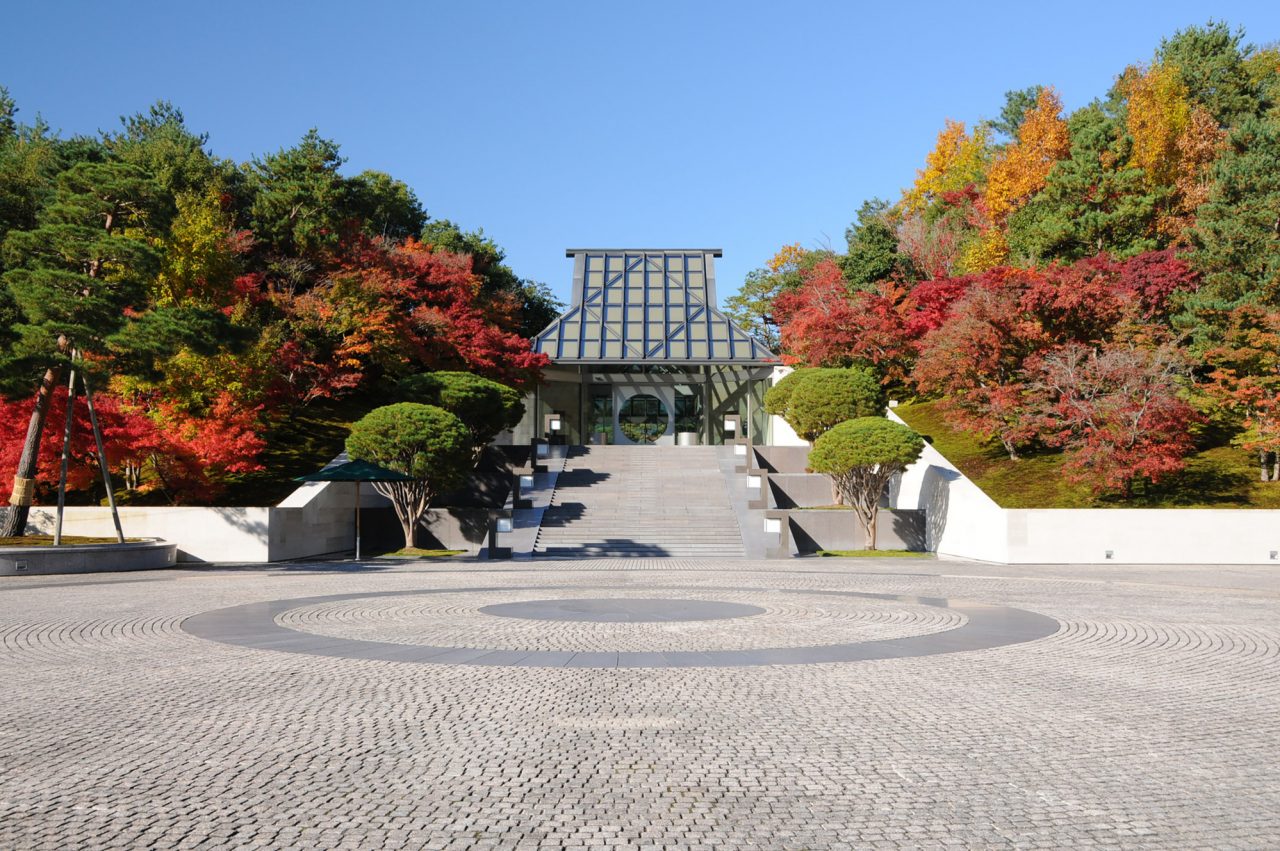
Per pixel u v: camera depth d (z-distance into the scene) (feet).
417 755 19.35
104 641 34.40
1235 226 96.78
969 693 25.36
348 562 80.12
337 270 120.16
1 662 30.14
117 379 86.53
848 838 14.78
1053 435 89.97
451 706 23.86
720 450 123.54
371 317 106.83
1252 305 90.68
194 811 15.94
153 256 66.85
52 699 24.63
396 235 165.37
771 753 19.49
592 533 94.43
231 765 18.62
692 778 17.81
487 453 113.09
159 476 84.74
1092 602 47.73
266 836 14.79
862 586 56.49
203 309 73.15
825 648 32.73
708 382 163.32
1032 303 95.96
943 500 91.56
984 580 61.46
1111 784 17.49
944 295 122.21
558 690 25.79
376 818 15.60
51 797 16.69
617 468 117.29
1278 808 16.26
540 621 39.70
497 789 17.13
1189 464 91.61
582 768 18.43
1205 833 15.07
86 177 67.15
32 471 70.69
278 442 103.96
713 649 32.58
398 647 32.99
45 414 70.49
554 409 164.25
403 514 90.02
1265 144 109.60
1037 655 31.37
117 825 15.28
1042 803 16.46
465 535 93.81
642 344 152.15
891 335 122.52
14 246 65.98
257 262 119.65
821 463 88.79
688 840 14.69
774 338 188.75
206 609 43.98
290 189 118.32
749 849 14.34
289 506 83.82
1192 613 43.04
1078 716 22.76
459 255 135.44
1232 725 21.95
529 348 133.18
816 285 141.38
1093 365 87.81
